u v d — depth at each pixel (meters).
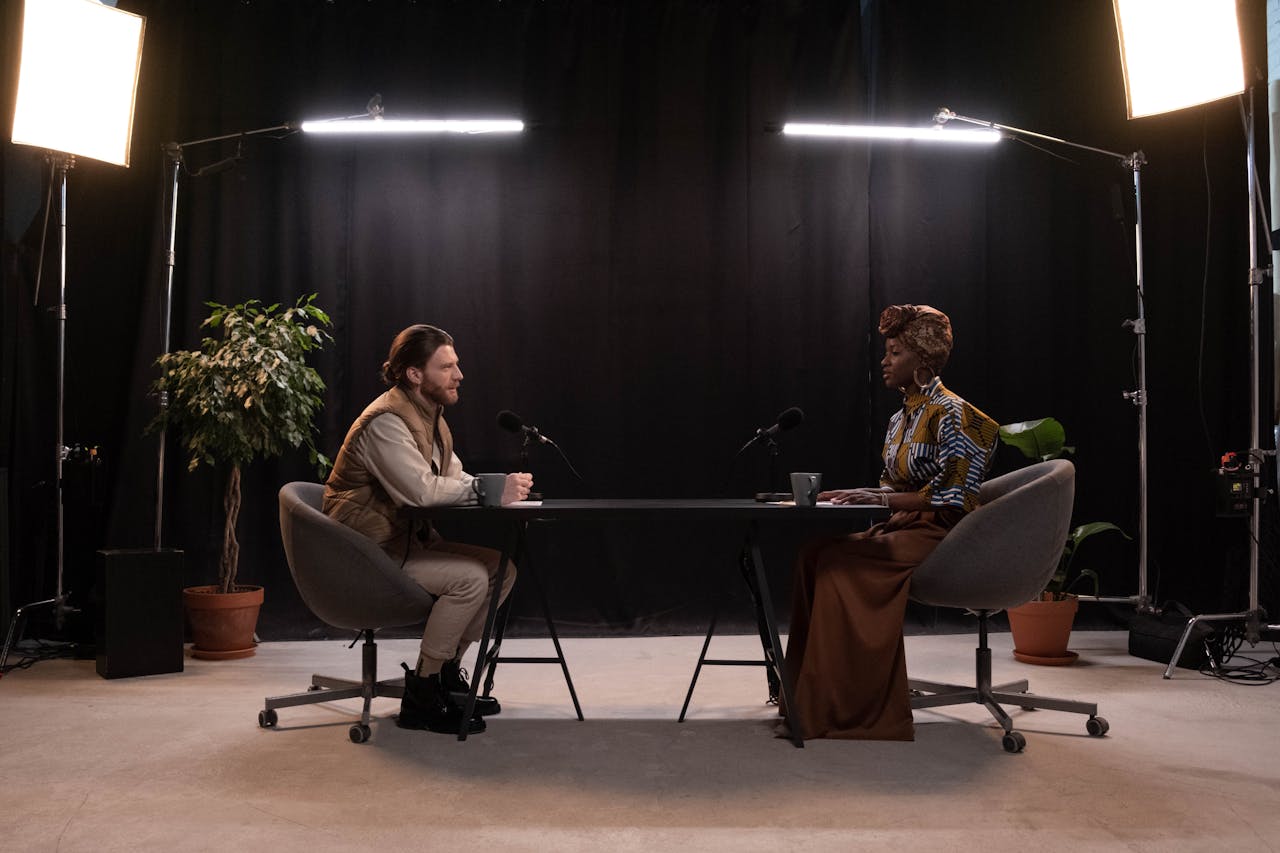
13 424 4.21
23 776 2.37
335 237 4.50
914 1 4.64
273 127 4.27
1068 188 4.62
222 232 4.42
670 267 4.57
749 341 4.57
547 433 4.51
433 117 4.54
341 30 4.53
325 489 2.96
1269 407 4.48
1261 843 1.94
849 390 4.56
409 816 2.09
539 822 2.06
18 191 4.24
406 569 2.77
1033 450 3.94
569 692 3.23
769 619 2.71
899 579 2.73
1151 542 4.57
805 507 2.67
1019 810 2.13
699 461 4.53
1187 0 3.71
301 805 2.16
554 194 4.57
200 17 4.48
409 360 2.90
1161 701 3.15
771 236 4.59
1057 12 4.64
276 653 4.05
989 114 4.63
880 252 4.60
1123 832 1.99
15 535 4.21
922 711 3.01
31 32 3.63
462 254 4.54
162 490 3.99
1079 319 4.60
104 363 4.36
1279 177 4.48
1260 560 4.33
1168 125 4.60
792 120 4.61
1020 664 3.77
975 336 4.61
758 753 2.56
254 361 3.81
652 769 2.43
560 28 4.60
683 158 4.59
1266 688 3.34
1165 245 4.59
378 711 3.03
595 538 4.51
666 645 4.20
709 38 4.62
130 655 3.55
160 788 2.28
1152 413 4.59
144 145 4.41
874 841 1.95
